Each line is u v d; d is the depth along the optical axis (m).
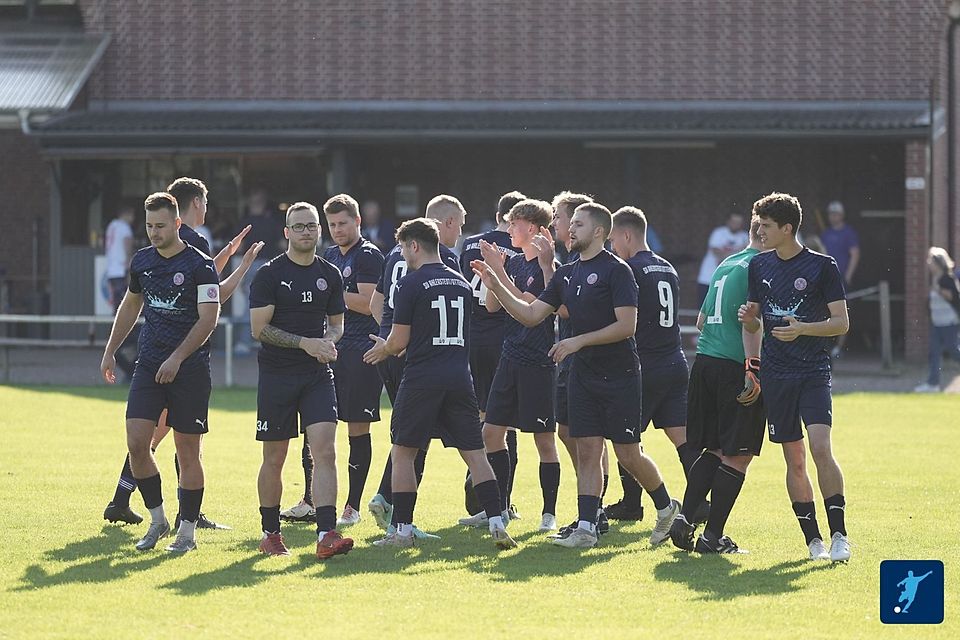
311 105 93.94
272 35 94.00
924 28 89.12
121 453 49.91
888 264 93.50
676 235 95.94
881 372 79.19
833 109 89.94
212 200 93.12
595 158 96.12
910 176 83.69
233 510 39.22
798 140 83.94
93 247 92.19
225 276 89.69
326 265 33.53
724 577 30.61
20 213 100.25
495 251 35.78
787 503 40.88
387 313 37.81
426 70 93.25
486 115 90.06
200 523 36.50
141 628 25.75
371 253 38.69
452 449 53.00
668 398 37.81
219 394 71.06
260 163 92.62
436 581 30.11
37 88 86.94
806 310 32.00
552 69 92.44
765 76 90.81
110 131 85.81
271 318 32.72
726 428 33.44
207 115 92.00
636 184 88.81
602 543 35.03
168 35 94.25
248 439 54.28
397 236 34.25
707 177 95.50
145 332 33.34
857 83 89.94
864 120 83.69
